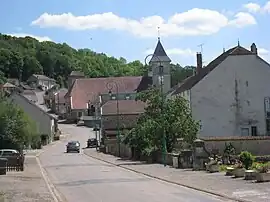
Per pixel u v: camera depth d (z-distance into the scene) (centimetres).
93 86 14288
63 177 3244
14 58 18562
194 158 3378
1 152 4569
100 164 4678
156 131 4578
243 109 6556
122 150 6353
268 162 3122
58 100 15075
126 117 9319
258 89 6569
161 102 4788
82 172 3672
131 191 2261
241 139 4134
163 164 4191
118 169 3941
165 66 10206
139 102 9588
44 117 9875
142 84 13700
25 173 3597
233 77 6562
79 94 14175
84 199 1995
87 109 13750
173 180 2727
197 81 6625
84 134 11381
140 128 4944
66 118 14388
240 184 2275
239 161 3072
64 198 2048
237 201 1736
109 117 9294
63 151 7850
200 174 2981
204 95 6550
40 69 19550
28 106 9794
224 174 2852
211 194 2012
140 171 3553
